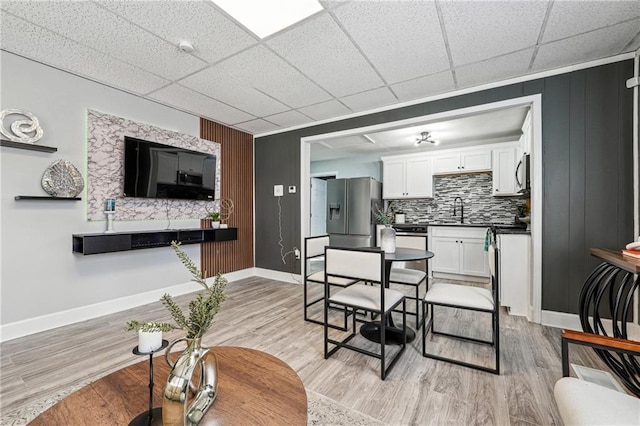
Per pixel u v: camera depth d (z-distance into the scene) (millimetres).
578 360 1948
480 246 4129
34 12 1800
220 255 4105
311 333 2447
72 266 2621
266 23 1937
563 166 2496
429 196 4996
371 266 1854
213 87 2916
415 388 1674
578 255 2447
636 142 2229
